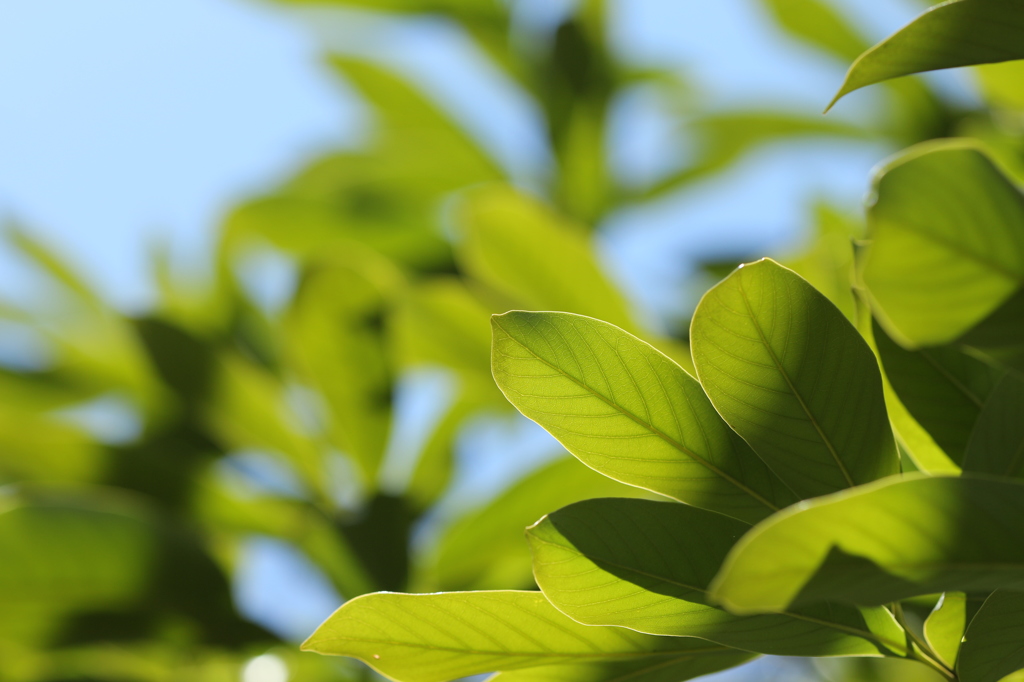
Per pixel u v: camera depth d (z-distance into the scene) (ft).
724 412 4.41
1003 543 4.15
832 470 4.42
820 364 4.41
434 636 4.48
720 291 4.39
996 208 4.25
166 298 10.75
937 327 4.25
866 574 4.14
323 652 4.47
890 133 10.23
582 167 11.98
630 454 4.46
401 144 11.82
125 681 8.21
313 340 8.52
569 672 4.52
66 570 7.51
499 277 7.97
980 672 4.36
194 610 7.77
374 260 11.02
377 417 8.73
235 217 10.95
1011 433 4.47
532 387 4.44
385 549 8.64
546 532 4.42
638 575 4.42
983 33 4.26
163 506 8.71
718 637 4.41
